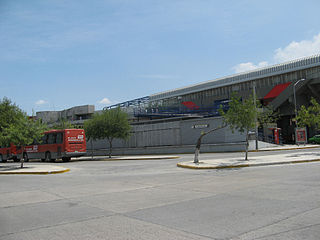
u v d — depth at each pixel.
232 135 38.75
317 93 51.66
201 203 8.05
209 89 68.94
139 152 45.28
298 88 50.06
